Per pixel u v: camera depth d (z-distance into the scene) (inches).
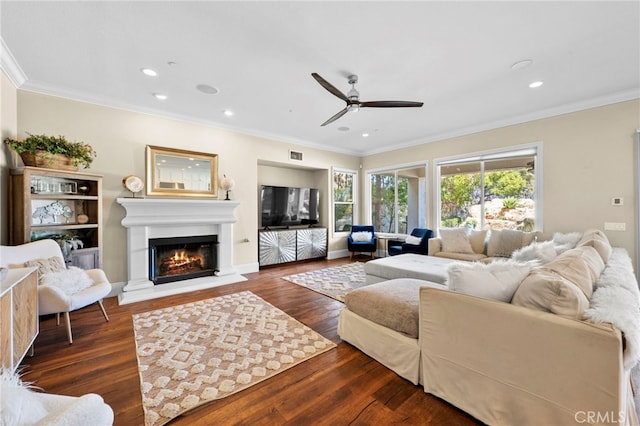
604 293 54.1
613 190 133.2
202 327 101.4
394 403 62.1
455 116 161.9
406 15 77.0
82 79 115.4
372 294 84.5
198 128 167.9
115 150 139.4
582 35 85.7
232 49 94.0
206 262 173.9
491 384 54.4
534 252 110.7
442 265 136.6
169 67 105.8
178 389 66.4
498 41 89.2
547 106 146.6
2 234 103.3
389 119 167.2
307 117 163.8
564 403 45.9
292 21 79.7
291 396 64.4
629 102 128.3
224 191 178.7
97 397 30.4
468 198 195.9
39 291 83.3
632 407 54.6
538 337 48.6
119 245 140.3
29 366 76.0
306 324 105.0
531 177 168.2
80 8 73.7
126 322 105.8
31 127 118.6
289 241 220.2
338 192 256.4
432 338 64.6
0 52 94.9
